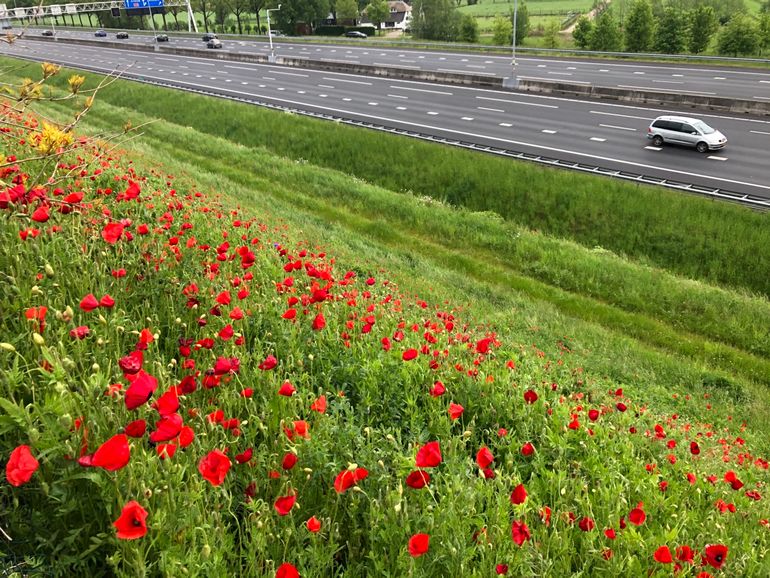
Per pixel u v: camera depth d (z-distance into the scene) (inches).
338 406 136.0
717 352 499.2
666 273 609.9
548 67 1528.1
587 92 1175.0
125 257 170.9
